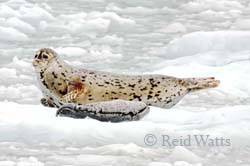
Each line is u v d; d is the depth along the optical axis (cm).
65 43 3438
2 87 2569
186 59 3030
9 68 2938
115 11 4072
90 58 3158
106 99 2234
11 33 3544
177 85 2269
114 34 3594
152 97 2248
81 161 1576
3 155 1623
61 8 4081
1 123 1941
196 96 2486
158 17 3975
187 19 3934
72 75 2239
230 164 1614
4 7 3894
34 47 3347
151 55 3225
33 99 2416
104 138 1825
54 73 2234
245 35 3297
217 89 2572
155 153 1680
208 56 3042
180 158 1627
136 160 1605
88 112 1997
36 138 1819
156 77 2280
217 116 2028
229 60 2991
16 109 2088
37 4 4100
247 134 1856
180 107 2300
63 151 1678
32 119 1961
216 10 4144
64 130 1867
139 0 4334
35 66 2247
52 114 2044
